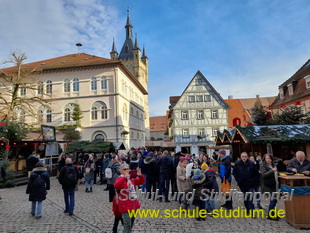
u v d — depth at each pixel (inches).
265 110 810.2
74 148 625.3
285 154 499.2
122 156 560.1
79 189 452.1
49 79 1230.9
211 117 1333.7
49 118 1203.9
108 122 1147.9
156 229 213.8
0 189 471.8
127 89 1365.7
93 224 231.3
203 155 385.4
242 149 594.2
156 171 352.8
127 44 2967.5
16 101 834.2
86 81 1200.2
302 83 1042.1
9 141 599.5
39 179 259.3
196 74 1371.8
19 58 836.0
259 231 204.5
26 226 227.9
